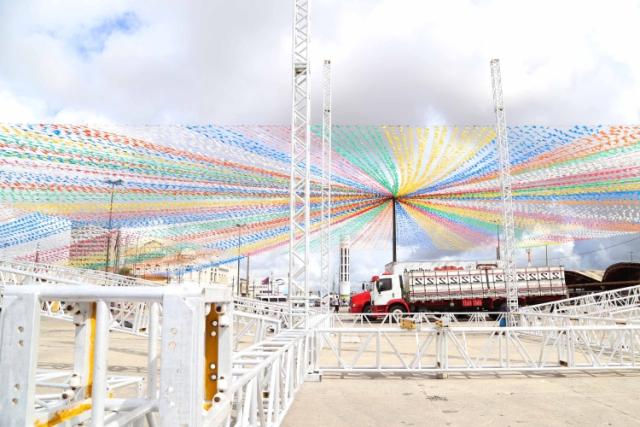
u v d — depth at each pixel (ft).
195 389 7.82
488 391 27.68
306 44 34.01
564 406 24.13
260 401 16.42
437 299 104.01
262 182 72.08
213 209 77.66
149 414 9.37
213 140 59.31
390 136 64.95
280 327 43.60
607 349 46.03
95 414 8.07
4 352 7.52
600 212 82.43
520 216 88.89
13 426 7.34
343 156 72.38
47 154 58.75
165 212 77.30
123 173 64.90
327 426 20.65
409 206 97.19
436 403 24.79
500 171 63.82
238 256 98.68
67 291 7.92
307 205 32.91
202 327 8.22
